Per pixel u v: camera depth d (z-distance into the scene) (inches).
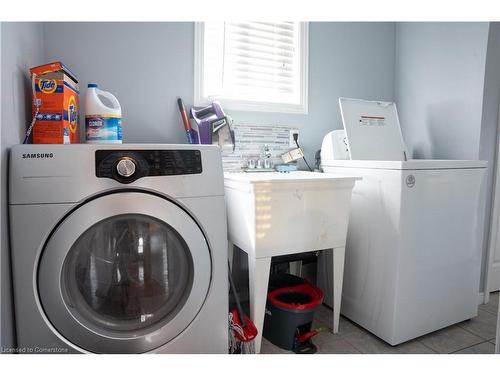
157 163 40.9
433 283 66.2
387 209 63.2
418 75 95.3
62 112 43.5
